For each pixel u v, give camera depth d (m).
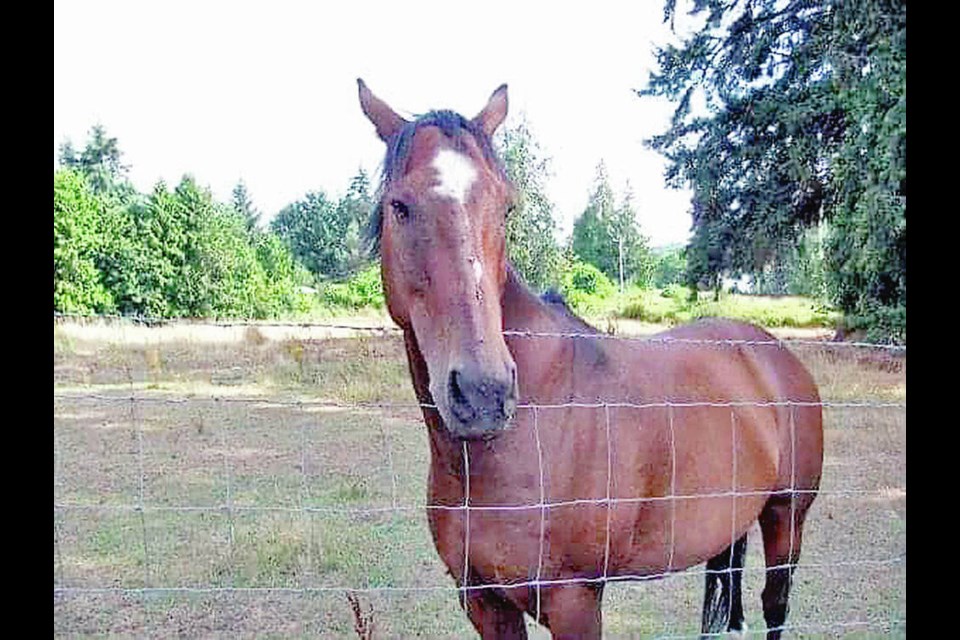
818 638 3.86
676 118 16.72
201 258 24.36
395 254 2.20
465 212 2.07
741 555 3.50
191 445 8.05
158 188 25.27
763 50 15.33
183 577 4.50
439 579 4.61
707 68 16.20
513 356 2.34
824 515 5.66
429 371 2.08
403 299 2.21
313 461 7.32
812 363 11.28
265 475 6.79
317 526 5.29
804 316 17.41
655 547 2.64
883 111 10.86
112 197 26.50
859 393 9.48
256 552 4.78
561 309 2.83
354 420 9.35
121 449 7.84
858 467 6.84
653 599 4.42
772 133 15.50
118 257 23.53
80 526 5.37
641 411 2.57
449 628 4.04
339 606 4.24
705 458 2.79
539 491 2.31
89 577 4.50
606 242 34.12
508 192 2.26
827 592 4.40
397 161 2.21
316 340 12.60
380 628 4.02
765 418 3.20
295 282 25.64
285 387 10.91
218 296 24.33
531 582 2.32
